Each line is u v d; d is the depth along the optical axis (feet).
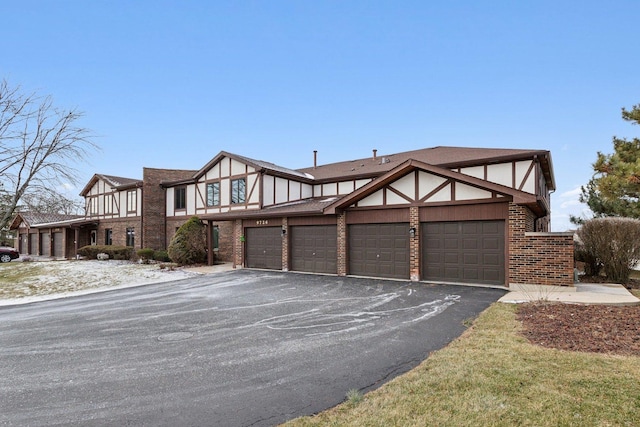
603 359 14.38
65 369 15.89
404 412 10.82
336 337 19.75
